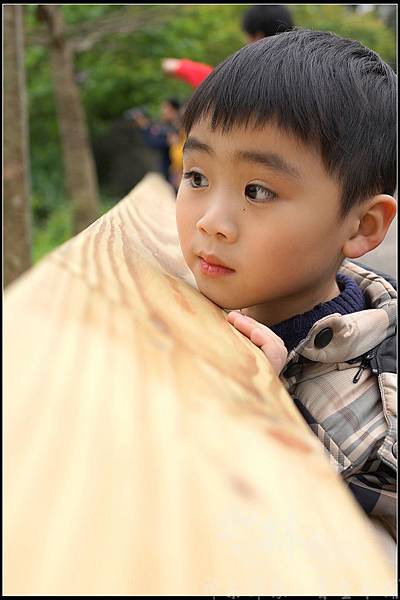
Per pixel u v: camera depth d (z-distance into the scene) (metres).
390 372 0.91
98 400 0.32
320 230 0.91
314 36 1.01
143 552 0.24
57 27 4.91
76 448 0.29
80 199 5.23
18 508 0.25
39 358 0.35
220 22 7.14
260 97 0.86
